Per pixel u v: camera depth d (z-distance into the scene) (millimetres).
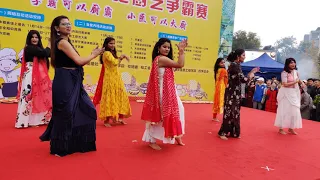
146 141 3695
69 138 3162
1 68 6973
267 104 9383
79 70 3207
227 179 2775
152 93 3553
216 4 9656
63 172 2684
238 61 4496
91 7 7848
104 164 2971
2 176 2510
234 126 4504
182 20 9117
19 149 3340
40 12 7285
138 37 8508
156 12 8695
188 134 4676
